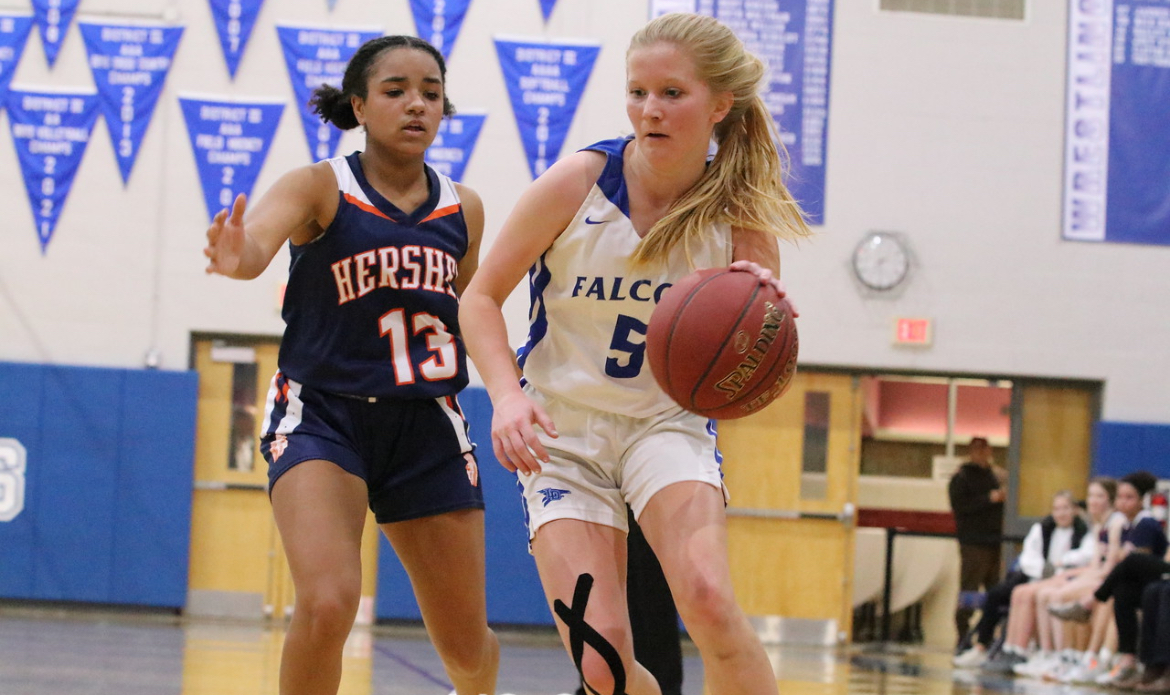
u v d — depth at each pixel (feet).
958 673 31.42
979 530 40.29
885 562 38.60
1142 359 39.83
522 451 8.55
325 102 11.62
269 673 23.68
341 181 11.14
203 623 35.91
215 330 38.63
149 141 38.60
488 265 9.46
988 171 39.88
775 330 8.68
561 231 9.46
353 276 10.94
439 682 23.38
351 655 28.25
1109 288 39.96
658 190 9.51
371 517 38.34
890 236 39.50
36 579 37.47
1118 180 40.06
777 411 39.63
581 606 9.04
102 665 23.56
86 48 38.60
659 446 9.55
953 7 40.06
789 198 9.82
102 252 38.45
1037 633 32.45
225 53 38.68
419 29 39.04
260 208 10.43
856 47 39.73
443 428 11.28
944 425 47.98
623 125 39.22
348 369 10.82
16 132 38.37
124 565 37.76
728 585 8.75
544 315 9.84
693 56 8.83
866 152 39.65
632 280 9.42
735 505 39.32
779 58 39.45
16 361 38.04
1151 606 27.86
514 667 27.61
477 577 11.30
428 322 11.24
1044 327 39.78
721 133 9.67
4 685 19.57
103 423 37.96
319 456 10.41
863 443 48.06
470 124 38.88
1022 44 40.09
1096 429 39.70
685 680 25.52
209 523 38.45
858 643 39.99
